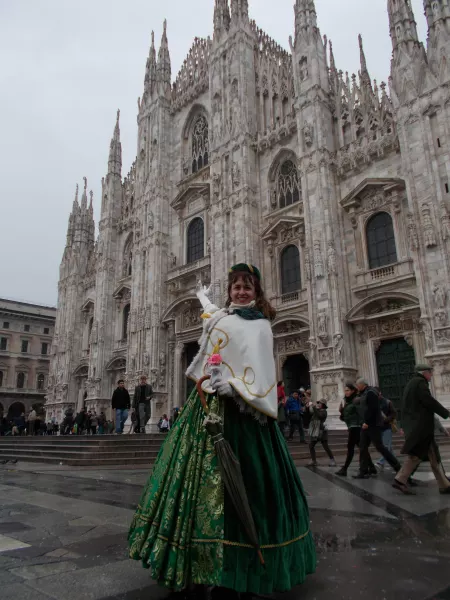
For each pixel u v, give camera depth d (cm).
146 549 289
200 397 308
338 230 2803
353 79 3027
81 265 5394
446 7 2519
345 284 2717
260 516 281
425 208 2347
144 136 4522
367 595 298
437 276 2256
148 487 321
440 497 720
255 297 359
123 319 4475
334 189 2891
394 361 2514
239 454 295
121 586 312
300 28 3228
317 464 1353
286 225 3100
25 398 7100
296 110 3111
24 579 327
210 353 325
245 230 3212
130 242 4662
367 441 1023
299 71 3164
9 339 7206
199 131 4206
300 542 300
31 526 509
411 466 774
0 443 2264
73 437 2080
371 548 413
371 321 2597
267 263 3206
